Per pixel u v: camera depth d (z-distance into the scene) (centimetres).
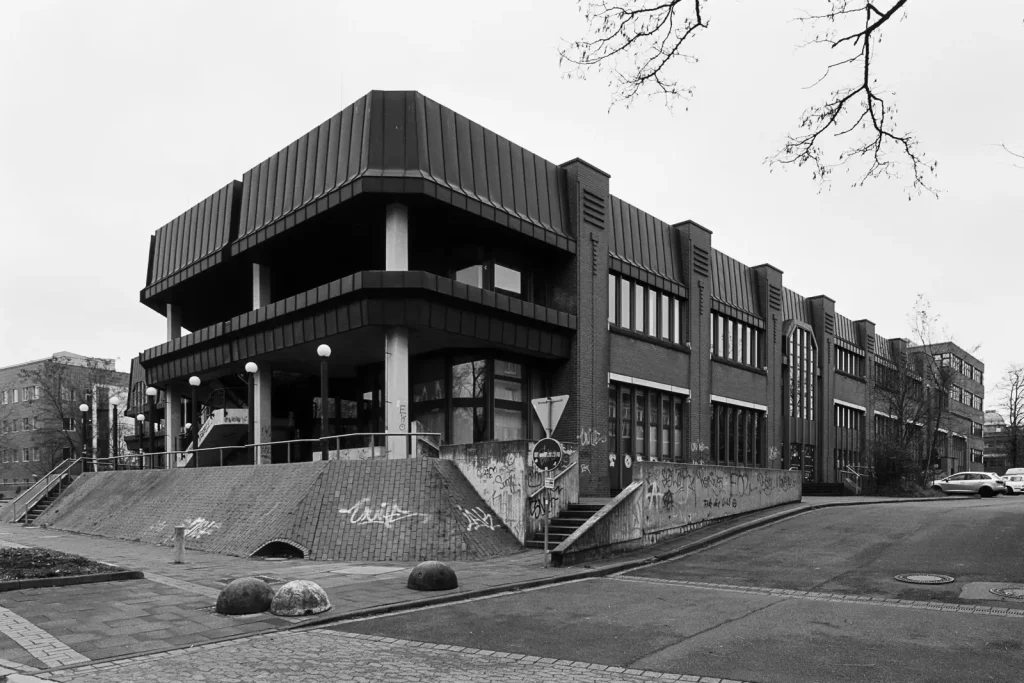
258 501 1850
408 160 2019
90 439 5306
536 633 870
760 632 873
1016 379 6850
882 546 1567
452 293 2064
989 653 767
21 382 7419
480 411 2328
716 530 1858
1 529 2620
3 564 1235
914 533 1714
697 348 3009
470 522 1636
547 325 2339
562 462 1797
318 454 2353
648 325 2784
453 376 2414
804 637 846
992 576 1229
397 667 716
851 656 758
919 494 3619
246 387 3434
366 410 2802
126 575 1217
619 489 2530
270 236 2383
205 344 2830
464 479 1797
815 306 4316
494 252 2338
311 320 2277
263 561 1533
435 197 2020
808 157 848
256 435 2714
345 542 1579
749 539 1758
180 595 1087
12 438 7338
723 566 1429
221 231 2717
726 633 868
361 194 2006
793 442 3856
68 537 2228
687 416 2928
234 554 1662
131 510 2297
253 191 2550
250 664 728
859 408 4672
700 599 1103
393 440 2044
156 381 3266
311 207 2192
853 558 1449
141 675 689
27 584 1103
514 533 1675
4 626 874
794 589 1188
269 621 919
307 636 856
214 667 717
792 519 2064
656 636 852
